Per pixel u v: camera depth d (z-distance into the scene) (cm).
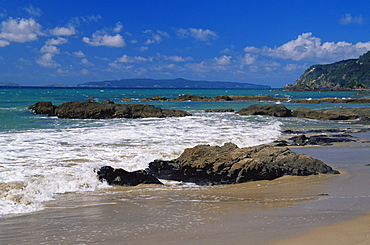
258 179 1036
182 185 992
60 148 1473
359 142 1881
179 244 515
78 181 945
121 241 533
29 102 5225
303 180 1024
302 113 3575
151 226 605
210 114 3797
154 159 1272
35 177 987
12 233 576
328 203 759
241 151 1168
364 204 745
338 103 6631
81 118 3109
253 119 3150
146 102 6638
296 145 1778
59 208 735
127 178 981
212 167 1039
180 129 2241
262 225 600
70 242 532
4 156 1281
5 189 856
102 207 744
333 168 1191
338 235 543
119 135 1908
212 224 612
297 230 569
